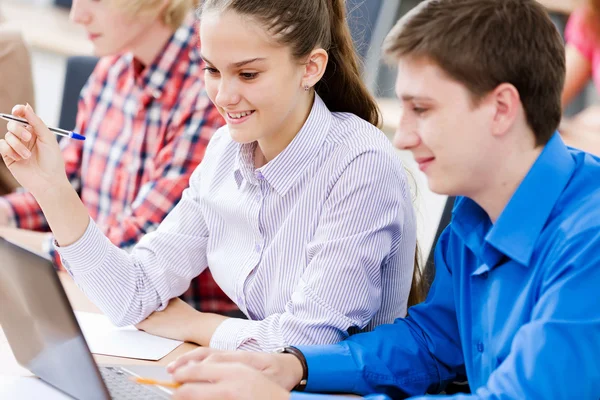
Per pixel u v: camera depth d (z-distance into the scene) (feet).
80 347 4.33
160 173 8.32
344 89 6.40
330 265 5.80
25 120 5.89
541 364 4.27
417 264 6.85
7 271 4.56
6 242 4.41
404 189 6.20
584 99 13.88
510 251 4.81
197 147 8.28
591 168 4.83
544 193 4.75
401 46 4.59
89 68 10.21
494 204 4.88
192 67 8.47
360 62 6.46
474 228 5.22
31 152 5.99
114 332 6.15
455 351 5.70
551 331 4.30
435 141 4.55
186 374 4.55
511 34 4.46
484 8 4.50
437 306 5.75
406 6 14.03
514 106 4.51
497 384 4.41
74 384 4.71
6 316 4.96
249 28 5.40
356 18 7.29
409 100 4.60
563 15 13.70
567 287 4.39
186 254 6.56
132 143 8.76
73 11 8.21
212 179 6.51
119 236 8.13
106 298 6.18
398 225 6.06
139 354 5.75
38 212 9.05
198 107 8.30
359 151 5.96
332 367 5.31
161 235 6.57
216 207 6.41
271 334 5.74
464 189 4.73
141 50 8.45
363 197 5.89
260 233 6.18
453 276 5.56
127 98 8.86
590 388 4.27
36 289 4.37
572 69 11.85
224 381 4.50
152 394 4.89
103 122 9.04
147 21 8.17
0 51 10.14
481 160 4.62
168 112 8.52
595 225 4.50
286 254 6.07
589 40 11.71
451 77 4.47
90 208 9.11
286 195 6.07
